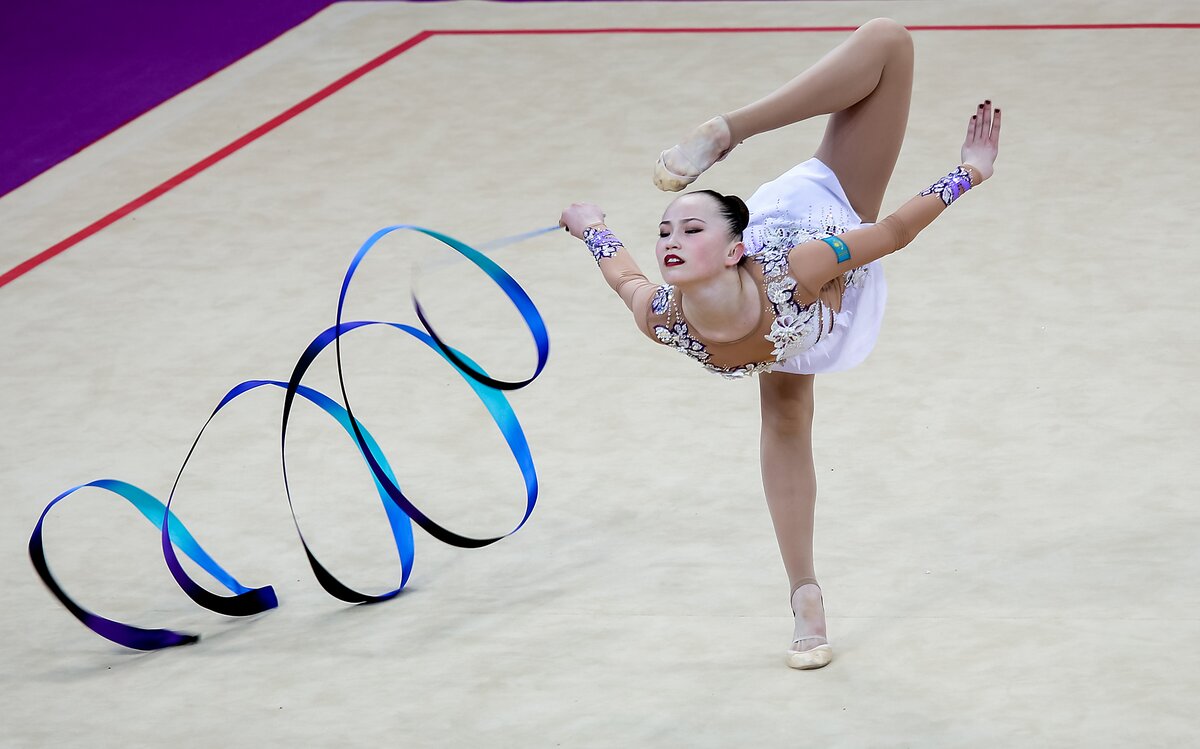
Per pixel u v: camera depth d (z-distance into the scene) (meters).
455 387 18.91
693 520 15.34
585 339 19.88
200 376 19.58
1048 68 28.64
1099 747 10.85
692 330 11.27
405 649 13.26
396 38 33.81
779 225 11.62
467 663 12.89
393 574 14.88
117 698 12.76
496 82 30.42
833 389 17.94
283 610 14.37
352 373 19.39
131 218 25.27
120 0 37.09
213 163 27.42
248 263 23.09
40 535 13.37
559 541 15.14
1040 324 19.06
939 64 29.27
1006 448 16.22
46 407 19.00
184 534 14.41
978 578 13.69
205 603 13.92
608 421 17.69
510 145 26.94
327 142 27.95
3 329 21.42
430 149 27.11
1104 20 31.34
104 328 21.22
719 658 12.66
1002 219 22.28
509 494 16.23
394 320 20.80
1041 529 14.51
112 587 14.98
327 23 35.22
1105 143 24.77
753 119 11.15
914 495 15.41
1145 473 15.43
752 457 16.64
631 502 15.82
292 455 17.48
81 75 32.84
